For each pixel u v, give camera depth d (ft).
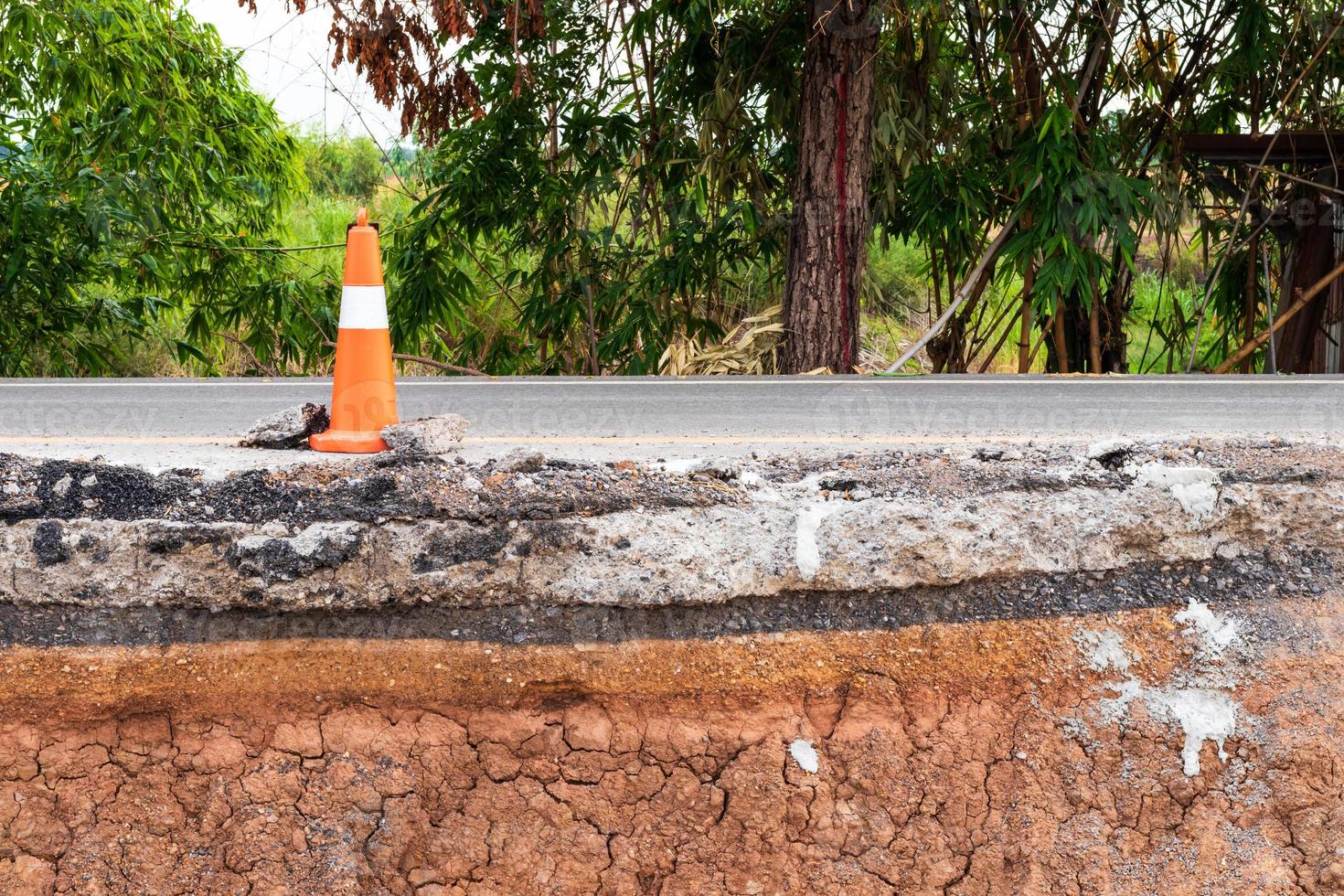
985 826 7.82
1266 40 28.17
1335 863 7.70
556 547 8.07
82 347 33.60
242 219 36.78
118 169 31.73
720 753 7.91
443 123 27.30
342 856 7.53
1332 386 18.29
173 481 8.32
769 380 19.76
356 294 10.10
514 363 34.71
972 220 28.76
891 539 8.26
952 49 29.60
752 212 27.99
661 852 7.75
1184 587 8.68
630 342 30.42
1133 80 28.55
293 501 8.21
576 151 30.78
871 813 7.84
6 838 7.55
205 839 7.61
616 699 8.02
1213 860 7.73
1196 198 31.76
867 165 26.03
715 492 8.51
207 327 35.78
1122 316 30.63
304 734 7.80
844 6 24.58
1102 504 8.61
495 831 7.72
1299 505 8.84
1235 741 8.05
